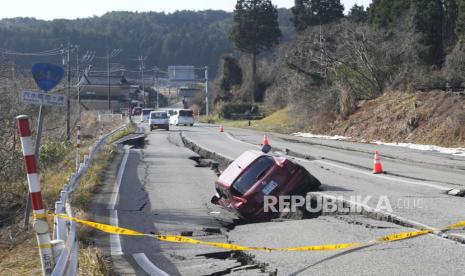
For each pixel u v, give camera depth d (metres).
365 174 19.22
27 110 30.78
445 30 59.47
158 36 192.75
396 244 9.38
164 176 21.16
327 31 64.19
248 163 14.48
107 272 8.73
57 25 171.50
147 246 10.83
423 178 17.94
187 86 152.88
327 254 9.10
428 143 32.88
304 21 86.50
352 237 10.19
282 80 83.12
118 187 18.47
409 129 35.88
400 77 46.16
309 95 54.31
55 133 44.38
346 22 61.81
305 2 87.25
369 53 51.97
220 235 11.75
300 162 23.86
